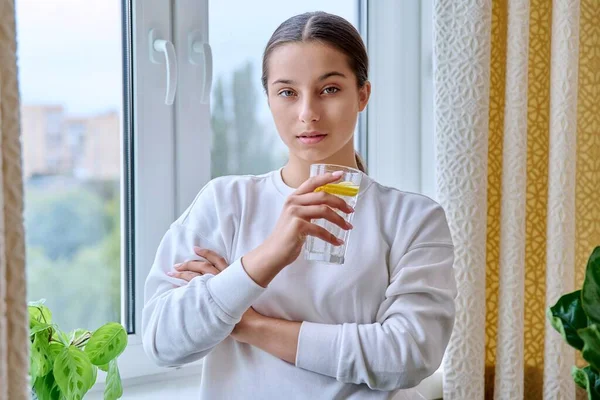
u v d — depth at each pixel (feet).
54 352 3.82
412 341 3.69
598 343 3.11
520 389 5.09
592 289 3.24
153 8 5.13
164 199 5.27
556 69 5.16
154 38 5.15
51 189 4.93
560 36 5.13
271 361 3.77
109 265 5.17
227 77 5.52
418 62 6.34
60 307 5.01
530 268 5.46
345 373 3.64
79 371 3.80
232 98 5.55
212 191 4.07
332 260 3.53
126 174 5.19
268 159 5.75
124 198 5.20
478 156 4.91
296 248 3.51
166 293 3.81
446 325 3.88
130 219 5.22
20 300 2.94
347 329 3.68
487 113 4.94
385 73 6.23
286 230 3.50
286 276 3.80
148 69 5.15
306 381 3.74
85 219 5.06
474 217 4.91
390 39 6.22
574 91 5.13
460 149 4.91
